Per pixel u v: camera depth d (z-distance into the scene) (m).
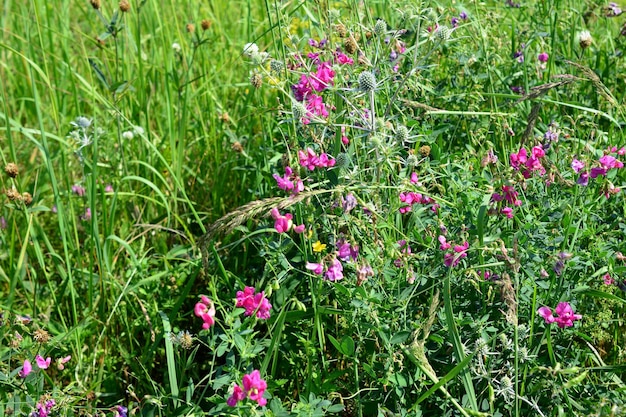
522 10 1.57
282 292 1.12
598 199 1.14
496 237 1.03
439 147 1.29
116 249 1.41
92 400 1.13
